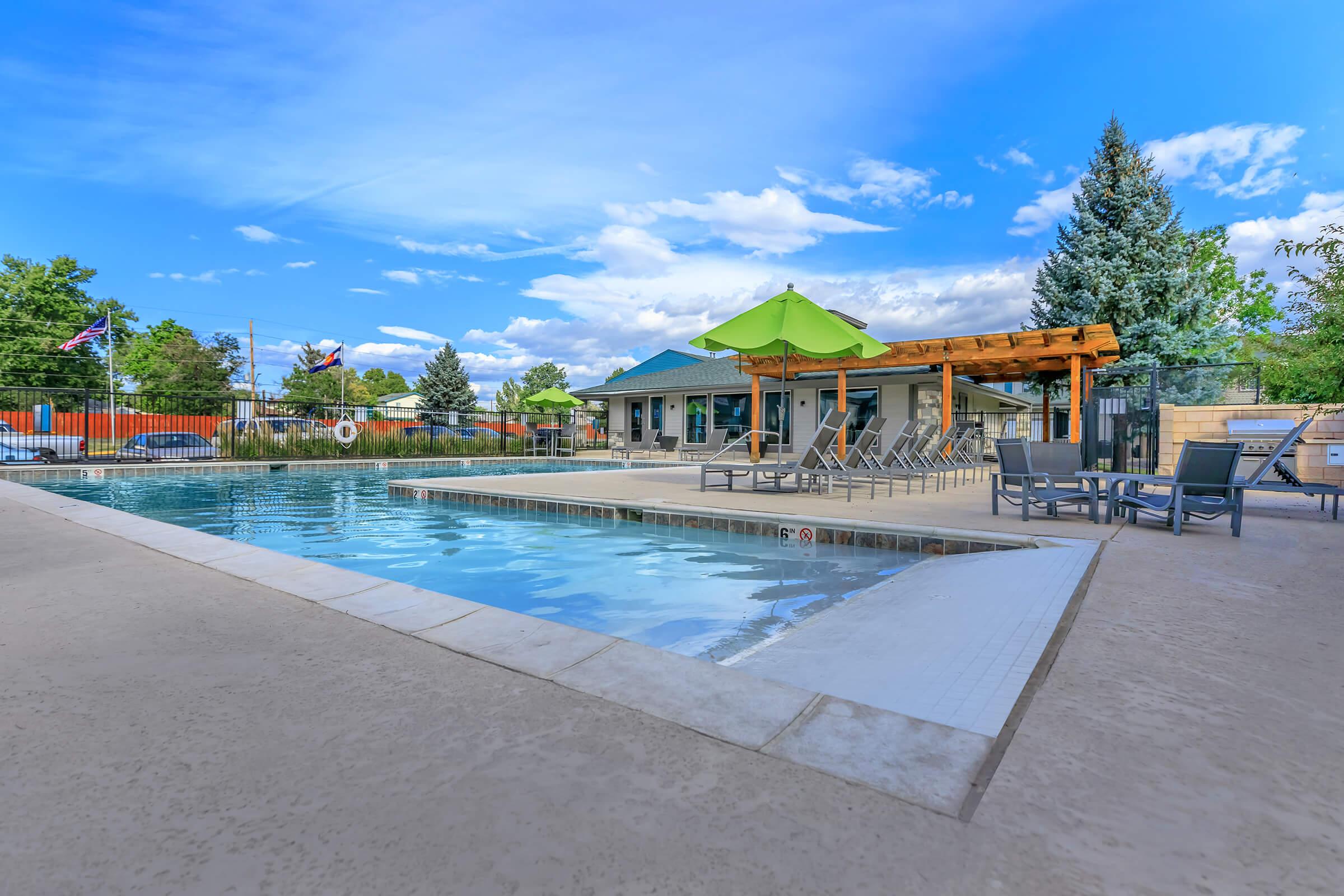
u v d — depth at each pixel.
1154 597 3.06
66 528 5.24
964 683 2.11
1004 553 4.54
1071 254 19.58
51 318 37.50
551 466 17.19
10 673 2.10
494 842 1.21
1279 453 4.91
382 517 7.40
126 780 1.43
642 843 1.21
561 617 3.45
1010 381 17.47
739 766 1.52
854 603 3.59
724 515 6.32
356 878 1.10
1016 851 1.18
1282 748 1.59
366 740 1.64
